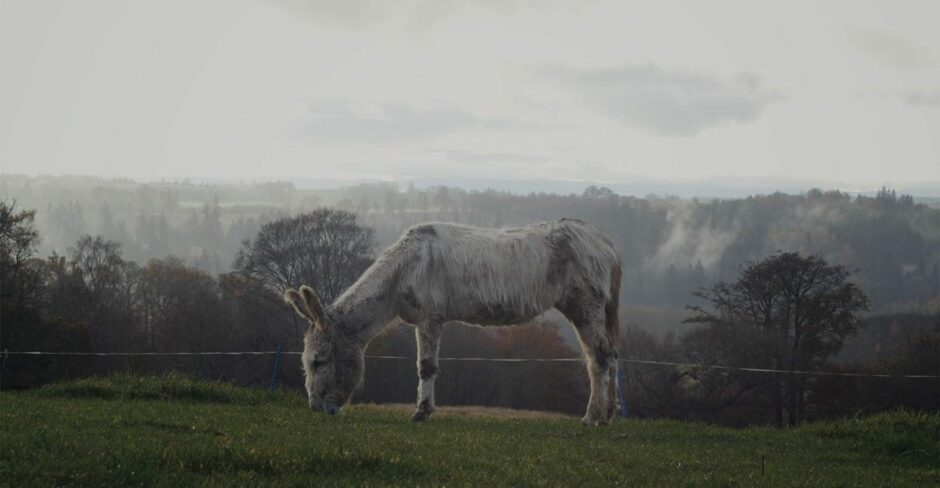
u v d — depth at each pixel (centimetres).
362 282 1280
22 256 3356
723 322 3428
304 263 3472
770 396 3225
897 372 3180
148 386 1327
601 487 783
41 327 2970
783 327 3391
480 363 4381
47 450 730
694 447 1107
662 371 3466
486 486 741
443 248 1274
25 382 2802
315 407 1245
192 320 3581
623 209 12650
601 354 1306
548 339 4547
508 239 1292
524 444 1006
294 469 736
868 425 1289
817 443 1212
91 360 3052
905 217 11569
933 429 1246
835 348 3316
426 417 1258
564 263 1298
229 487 662
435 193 15388
